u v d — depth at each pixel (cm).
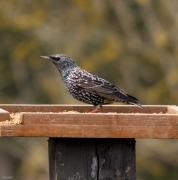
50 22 1812
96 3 1794
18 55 1803
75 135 687
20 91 1847
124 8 1767
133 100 844
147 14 1739
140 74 1780
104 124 691
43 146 1809
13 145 1911
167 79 1708
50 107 848
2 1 1827
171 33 1711
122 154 711
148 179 1736
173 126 698
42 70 1844
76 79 878
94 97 868
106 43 1784
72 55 1777
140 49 1775
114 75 1791
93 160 707
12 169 2133
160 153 1708
